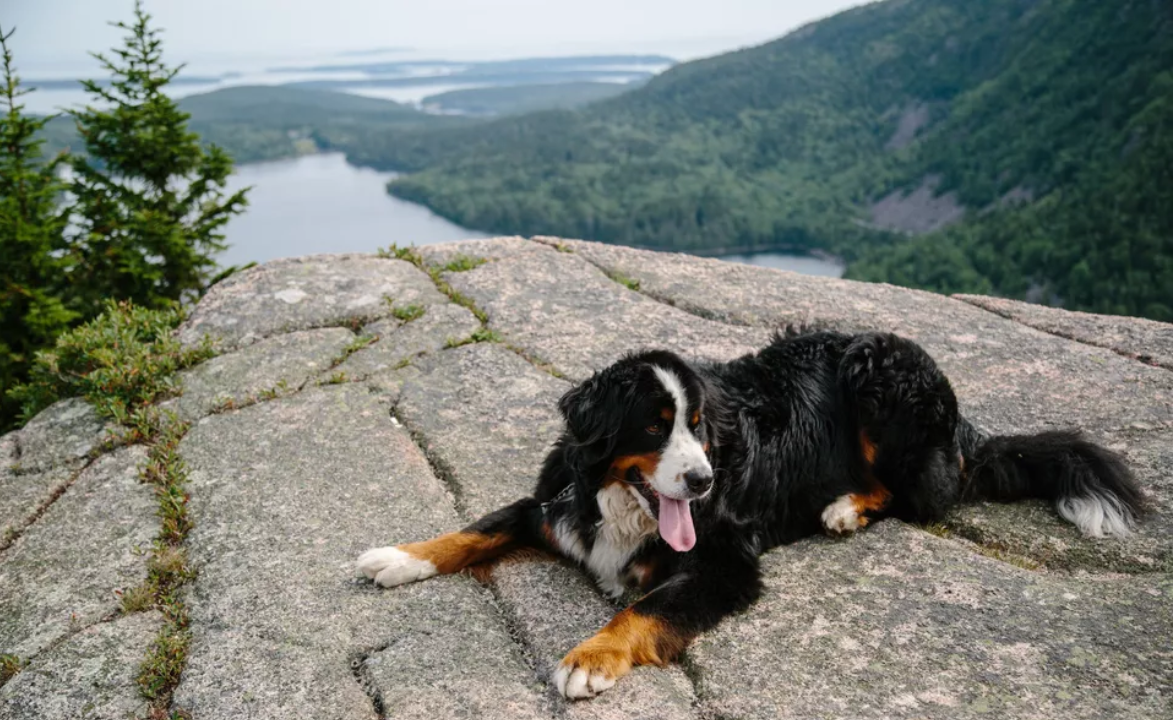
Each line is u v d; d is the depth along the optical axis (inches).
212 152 244.1
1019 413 97.3
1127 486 76.5
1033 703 56.1
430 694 59.1
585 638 64.6
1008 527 77.1
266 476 89.5
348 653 64.1
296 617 68.1
